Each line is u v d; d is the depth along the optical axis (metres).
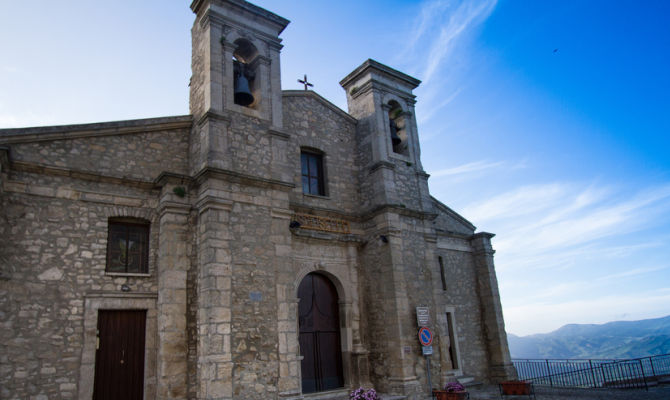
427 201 15.87
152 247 11.11
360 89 16.45
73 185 10.54
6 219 9.60
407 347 13.30
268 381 10.54
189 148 12.37
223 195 11.08
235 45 12.78
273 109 12.94
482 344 17.94
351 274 14.27
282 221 11.97
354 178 15.62
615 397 12.98
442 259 17.98
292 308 11.45
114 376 10.06
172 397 9.83
